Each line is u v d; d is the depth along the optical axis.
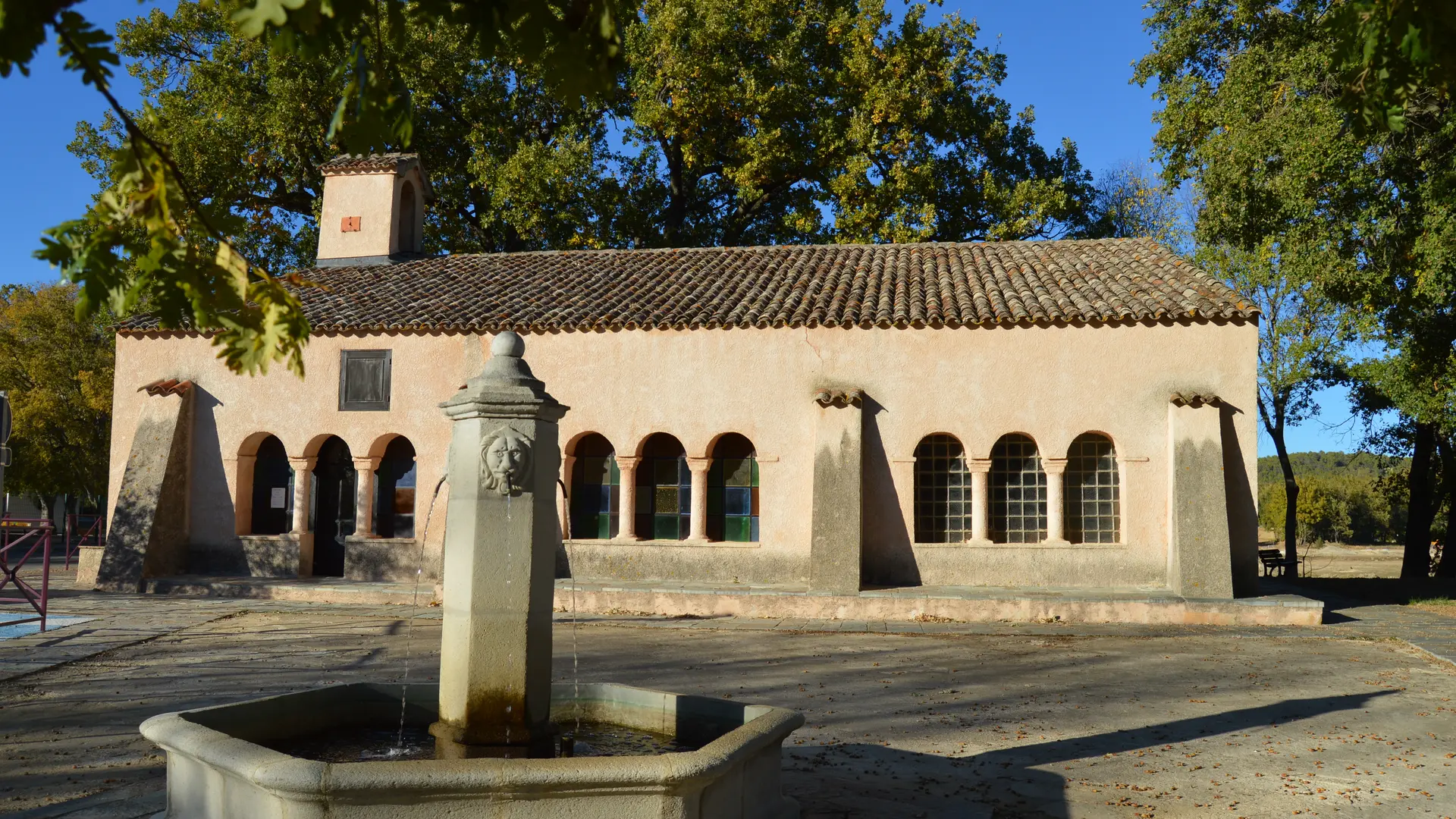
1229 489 16.20
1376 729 8.93
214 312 3.67
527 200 28.97
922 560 16.92
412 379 18.52
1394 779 7.41
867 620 15.84
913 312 17.22
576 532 18.44
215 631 14.34
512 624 6.07
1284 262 19.62
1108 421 16.53
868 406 17.19
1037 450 17.09
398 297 19.97
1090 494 16.92
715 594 16.34
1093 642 13.73
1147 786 7.20
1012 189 31.33
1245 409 16.20
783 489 17.41
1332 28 4.95
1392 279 18.95
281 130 28.20
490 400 6.13
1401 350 21.39
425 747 6.41
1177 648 13.27
